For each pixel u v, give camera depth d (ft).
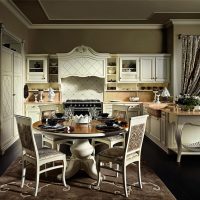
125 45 23.79
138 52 23.91
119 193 9.81
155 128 18.02
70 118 13.26
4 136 15.98
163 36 23.90
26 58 22.29
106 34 23.89
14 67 18.34
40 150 10.41
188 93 22.21
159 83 23.82
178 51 22.08
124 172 9.57
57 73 23.03
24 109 21.71
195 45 21.95
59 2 16.96
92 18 21.16
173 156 14.96
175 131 14.03
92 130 10.13
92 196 9.54
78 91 23.80
